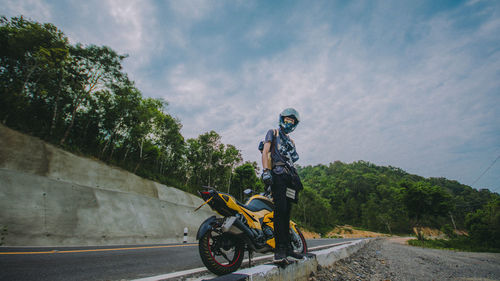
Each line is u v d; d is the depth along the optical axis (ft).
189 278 6.63
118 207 49.19
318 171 654.12
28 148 45.24
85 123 69.15
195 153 115.96
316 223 226.58
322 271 9.31
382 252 26.63
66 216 38.06
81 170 51.85
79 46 58.80
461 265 22.36
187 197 78.43
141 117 73.87
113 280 7.18
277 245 6.49
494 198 122.21
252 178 137.49
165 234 52.54
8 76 53.47
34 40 51.39
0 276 7.25
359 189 389.19
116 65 63.67
